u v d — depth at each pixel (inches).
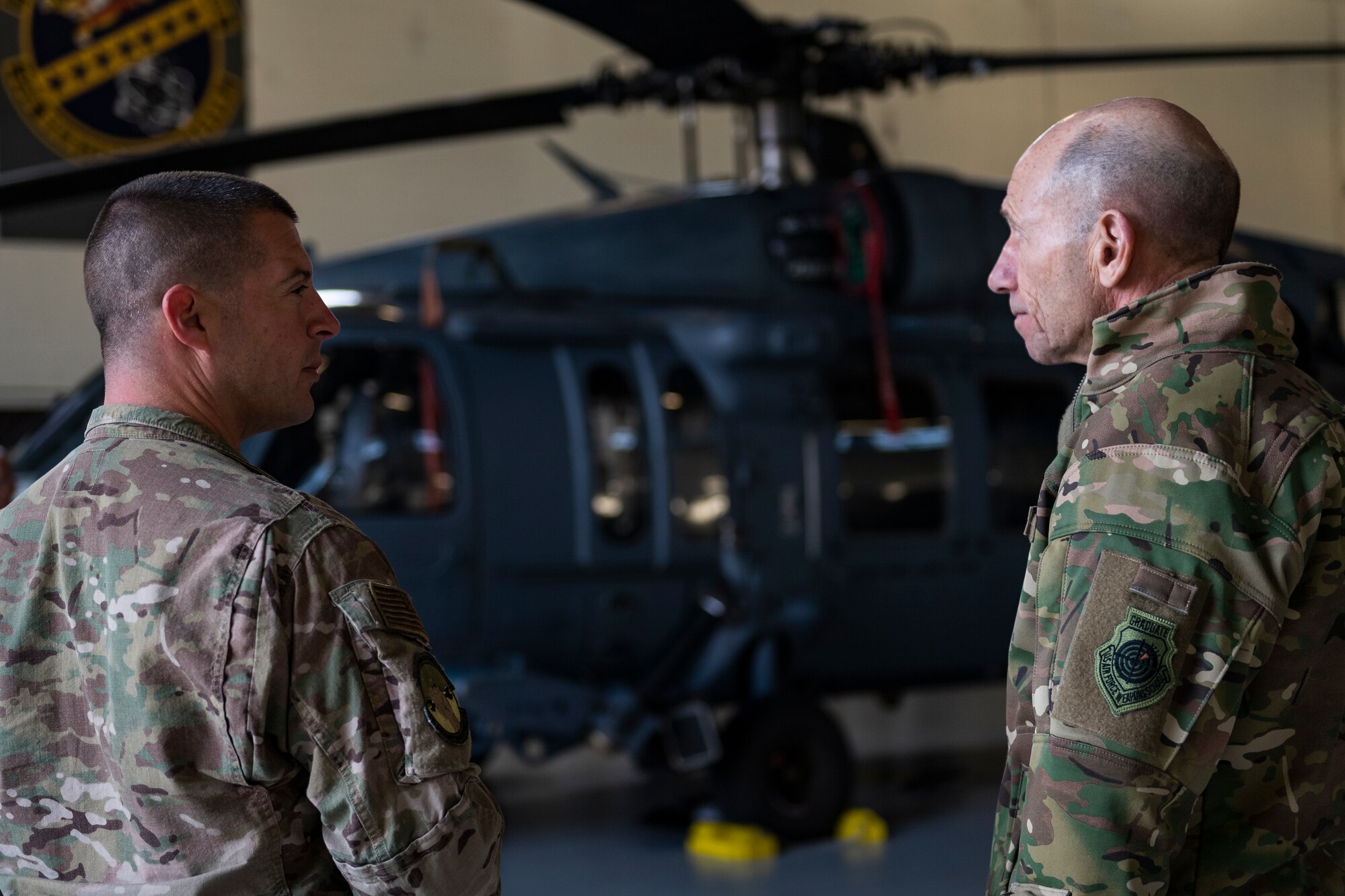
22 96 236.7
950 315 189.3
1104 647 41.1
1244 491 42.1
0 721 43.3
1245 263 44.9
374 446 156.0
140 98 245.6
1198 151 45.9
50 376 234.5
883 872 160.7
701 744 165.8
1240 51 167.3
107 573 42.5
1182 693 40.8
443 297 167.0
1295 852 43.7
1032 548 46.8
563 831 187.8
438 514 156.7
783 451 173.2
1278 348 44.9
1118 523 42.1
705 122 296.2
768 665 173.3
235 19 253.3
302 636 41.3
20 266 233.6
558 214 178.9
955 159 315.6
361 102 264.2
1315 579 42.8
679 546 169.8
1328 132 362.0
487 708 151.4
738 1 143.6
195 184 46.8
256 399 47.6
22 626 43.7
